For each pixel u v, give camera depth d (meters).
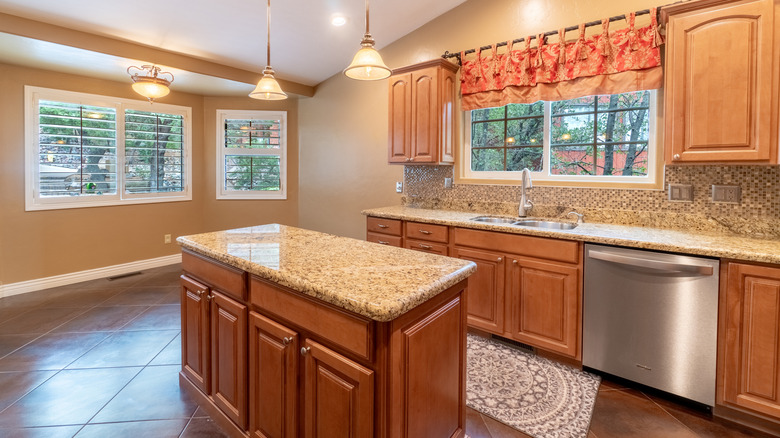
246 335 1.59
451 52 3.49
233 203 5.15
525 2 3.05
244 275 1.57
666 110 2.17
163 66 3.66
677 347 1.95
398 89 3.48
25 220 3.70
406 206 3.88
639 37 2.48
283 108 5.12
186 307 2.00
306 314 1.29
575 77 2.74
